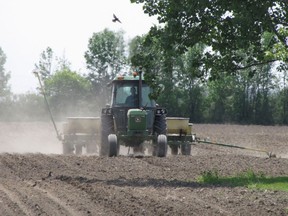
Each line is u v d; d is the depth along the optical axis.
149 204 23.06
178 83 172.50
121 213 21.47
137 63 35.53
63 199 24.53
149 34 34.53
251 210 22.17
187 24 33.78
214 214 21.28
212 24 33.94
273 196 25.44
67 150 48.62
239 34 34.25
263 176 32.00
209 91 174.75
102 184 28.72
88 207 22.67
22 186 28.39
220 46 34.91
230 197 25.06
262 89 173.62
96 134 48.56
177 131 47.47
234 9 32.16
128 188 27.41
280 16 34.09
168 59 34.81
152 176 32.44
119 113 45.25
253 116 173.88
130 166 36.84
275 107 174.25
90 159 40.50
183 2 33.03
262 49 37.03
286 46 34.25
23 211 21.94
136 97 45.69
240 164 39.09
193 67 36.44
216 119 175.25
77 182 29.23
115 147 42.97
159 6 34.34
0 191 26.73
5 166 37.19
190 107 173.62
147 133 44.28
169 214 21.27
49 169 35.38
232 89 173.88
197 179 31.19
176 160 40.69
